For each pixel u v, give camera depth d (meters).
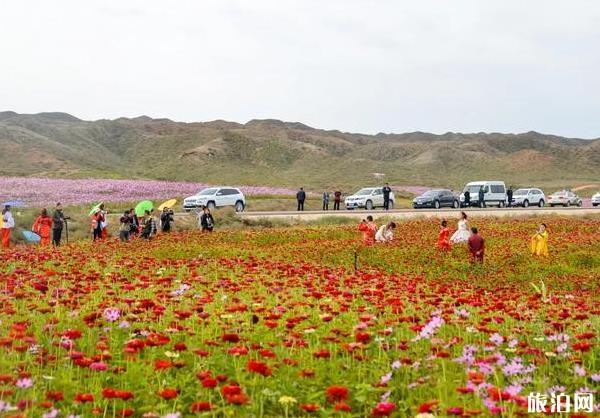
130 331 7.89
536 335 8.35
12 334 6.81
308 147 175.00
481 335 8.16
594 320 9.58
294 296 11.13
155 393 5.80
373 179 136.12
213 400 5.82
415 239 24.42
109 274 12.87
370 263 19.94
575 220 33.59
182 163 151.75
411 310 9.91
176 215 36.81
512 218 35.81
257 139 176.25
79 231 30.61
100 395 5.74
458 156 174.25
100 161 178.25
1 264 14.77
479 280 17.47
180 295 10.22
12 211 36.50
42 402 5.13
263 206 50.94
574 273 18.59
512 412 5.10
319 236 26.67
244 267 15.57
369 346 7.49
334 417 5.57
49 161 148.50
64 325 8.39
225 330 8.12
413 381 6.37
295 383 6.13
